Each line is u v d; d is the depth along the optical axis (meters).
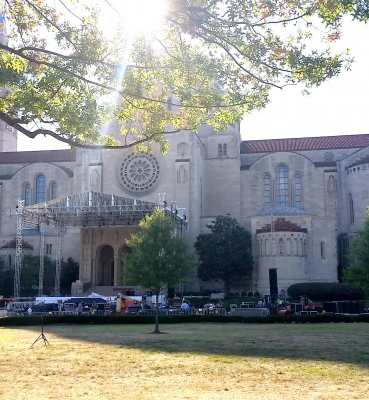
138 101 23.77
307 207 81.88
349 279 40.38
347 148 85.19
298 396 13.34
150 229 40.34
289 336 29.52
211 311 50.78
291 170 83.44
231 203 83.88
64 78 21.19
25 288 75.25
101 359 20.38
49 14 21.50
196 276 74.69
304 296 60.34
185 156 78.62
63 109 21.59
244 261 70.88
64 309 54.28
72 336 30.95
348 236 76.81
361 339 27.64
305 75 19.09
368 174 75.50
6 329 38.19
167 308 52.53
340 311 51.94
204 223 78.88
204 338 28.55
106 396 13.45
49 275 76.44
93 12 21.39
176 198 77.50
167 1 17.83
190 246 75.81
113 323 42.75
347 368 17.73
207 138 86.19
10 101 20.86
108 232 76.38
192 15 18.23
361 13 15.97
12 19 22.05
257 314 47.78
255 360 19.70
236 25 18.59
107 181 81.19
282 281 69.31
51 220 72.31
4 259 79.50
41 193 91.38
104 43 21.34
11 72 20.12
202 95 22.25
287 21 18.14
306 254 71.38
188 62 20.97
